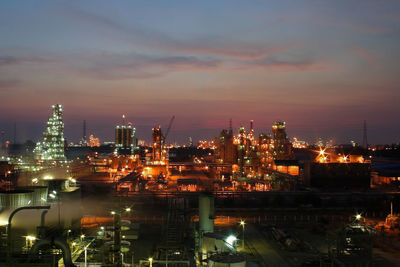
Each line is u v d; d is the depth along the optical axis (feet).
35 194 218.18
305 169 504.84
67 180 252.83
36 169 611.88
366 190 466.29
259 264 212.23
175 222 284.41
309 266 208.13
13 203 203.92
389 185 518.78
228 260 167.43
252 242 262.26
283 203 414.00
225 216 353.72
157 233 285.23
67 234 200.64
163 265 200.95
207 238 202.59
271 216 359.25
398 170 584.81
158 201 401.29
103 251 193.16
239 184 565.12
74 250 197.57
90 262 184.96
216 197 418.10
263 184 572.51
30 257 131.03
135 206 390.42
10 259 122.21
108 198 400.67
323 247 250.57
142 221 326.24
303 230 302.04
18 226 186.50
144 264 199.41
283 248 244.22
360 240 196.95
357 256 191.93
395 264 216.74
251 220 339.36
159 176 604.49
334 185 482.69
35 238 174.19
